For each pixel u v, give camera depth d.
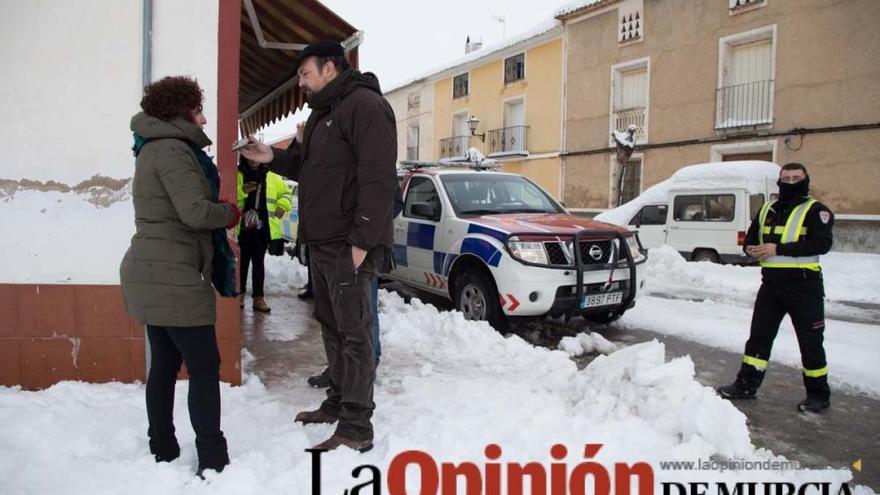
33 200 3.98
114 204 4.05
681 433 3.55
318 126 3.19
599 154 21.86
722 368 5.37
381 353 5.25
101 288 4.04
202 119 2.83
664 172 19.61
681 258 10.95
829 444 3.77
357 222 3.01
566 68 23.11
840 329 7.12
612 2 20.84
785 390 4.77
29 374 4.01
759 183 12.17
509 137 26.33
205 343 2.78
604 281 6.00
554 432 3.43
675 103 19.17
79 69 3.98
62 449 2.98
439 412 3.69
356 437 3.17
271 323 6.38
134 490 2.63
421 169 7.79
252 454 2.97
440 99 30.98
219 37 4.05
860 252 14.94
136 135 2.80
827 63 15.50
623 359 4.15
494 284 6.02
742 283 9.88
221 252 2.88
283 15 5.24
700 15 18.34
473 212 6.79
